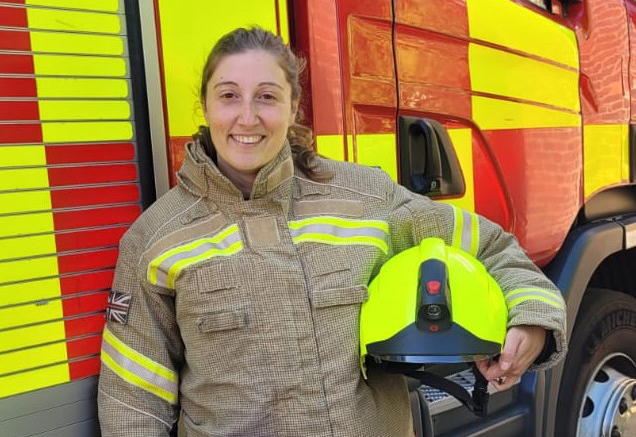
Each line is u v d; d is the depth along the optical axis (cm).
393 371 153
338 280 148
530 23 263
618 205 328
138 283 146
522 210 259
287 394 142
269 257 145
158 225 147
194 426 150
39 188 139
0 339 135
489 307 145
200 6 164
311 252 149
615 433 290
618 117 313
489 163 245
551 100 273
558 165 276
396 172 214
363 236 154
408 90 216
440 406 229
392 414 155
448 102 229
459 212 169
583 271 278
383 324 142
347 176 164
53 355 142
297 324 143
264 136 146
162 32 158
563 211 279
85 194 146
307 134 168
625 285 336
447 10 228
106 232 149
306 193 156
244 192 154
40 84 139
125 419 144
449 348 139
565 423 278
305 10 188
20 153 137
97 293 148
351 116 201
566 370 277
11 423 137
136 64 153
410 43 217
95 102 147
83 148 145
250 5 175
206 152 153
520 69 258
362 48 203
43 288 140
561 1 285
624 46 316
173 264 143
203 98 152
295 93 157
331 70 195
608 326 294
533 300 151
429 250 148
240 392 142
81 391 146
